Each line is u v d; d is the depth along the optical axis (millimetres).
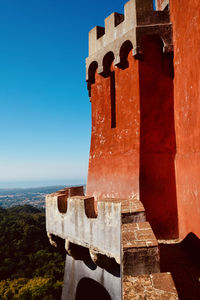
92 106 10797
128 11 8797
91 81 10836
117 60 9016
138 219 5207
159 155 8266
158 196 8047
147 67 8477
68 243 8164
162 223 7930
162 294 2662
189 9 6625
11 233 64812
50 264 54031
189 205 6867
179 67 7715
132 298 2637
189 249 6727
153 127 8336
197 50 6105
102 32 10531
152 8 8539
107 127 9781
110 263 6992
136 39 8305
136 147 8289
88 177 10492
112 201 6480
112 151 9367
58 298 41438
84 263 9422
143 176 8016
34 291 41750
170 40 8289
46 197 9828
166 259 6250
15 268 52188
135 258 3504
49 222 9492
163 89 8477
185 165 7215
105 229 6617
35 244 62938
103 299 10258
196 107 6262
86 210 7551
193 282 5055
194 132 6430
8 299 41469
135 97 8492
